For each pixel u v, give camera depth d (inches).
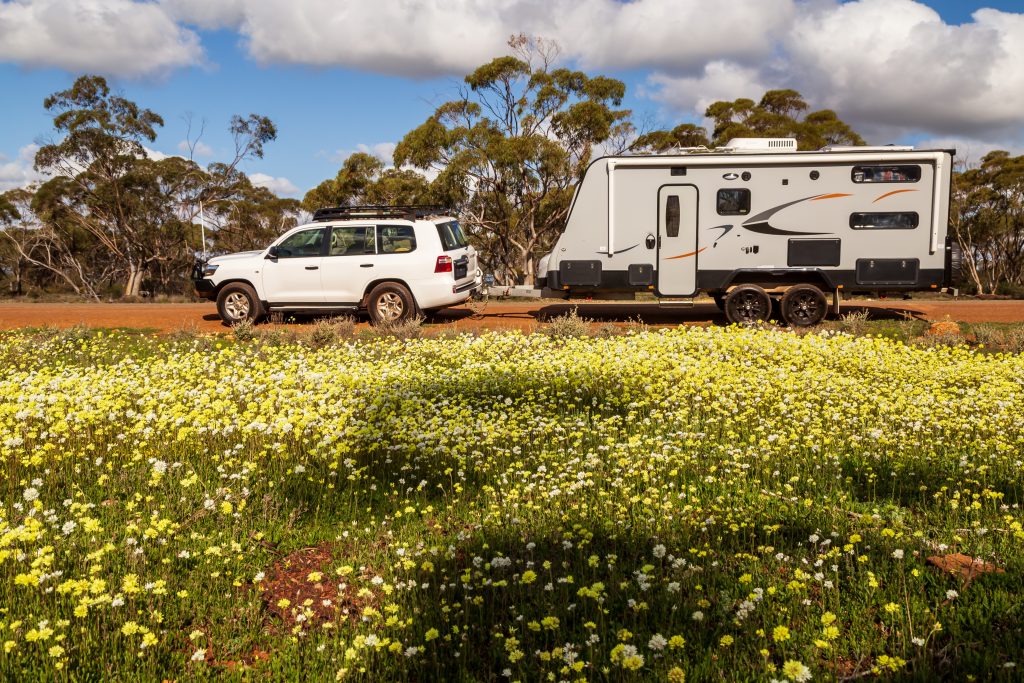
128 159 1643.7
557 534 187.8
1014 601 148.7
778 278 548.1
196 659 136.3
